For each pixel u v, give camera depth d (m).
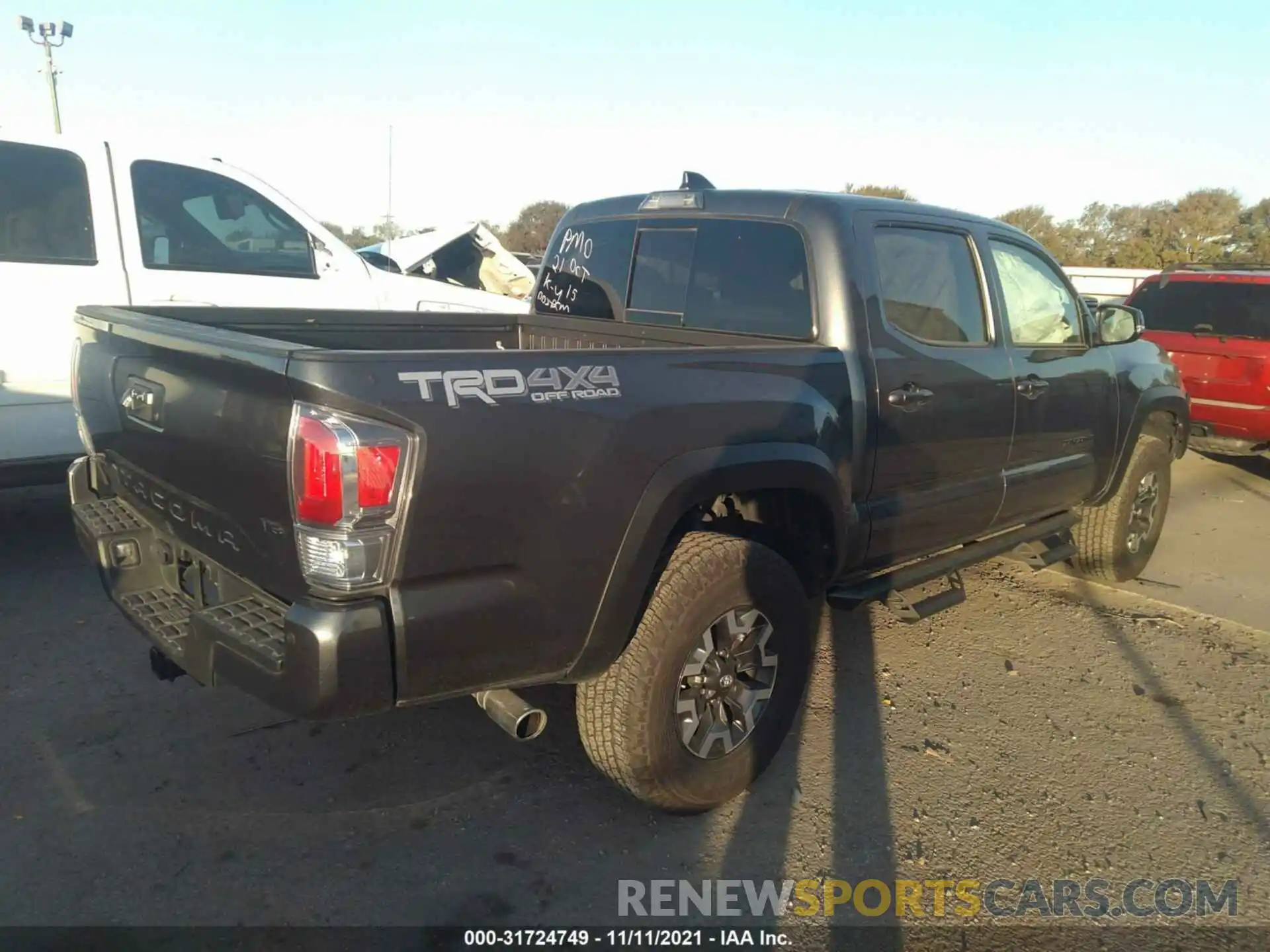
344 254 6.27
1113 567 5.47
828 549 3.43
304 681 2.21
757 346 3.21
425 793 3.19
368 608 2.23
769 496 3.38
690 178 4.23
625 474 2.62
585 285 4.60
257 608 2.51
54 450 5.14
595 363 2.62
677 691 2.88
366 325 4.22
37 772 3.21
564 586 2.54
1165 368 5.50
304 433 2.15
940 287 3.93
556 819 3.08
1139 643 4.71
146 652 4.14
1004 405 4.15
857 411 3.45
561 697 3.91
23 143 5.02
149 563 3.04
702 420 2.83
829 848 3.00
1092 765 3.54
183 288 5.53
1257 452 7.95
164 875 2.74
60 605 4.61
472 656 2.42
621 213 4.43
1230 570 6.05
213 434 2.46
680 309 4.09
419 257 10.02
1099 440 4.91
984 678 4.23
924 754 3.56
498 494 2.37
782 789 3.30
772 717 3.21
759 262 3.75
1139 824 3.19
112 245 5.27
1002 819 3.18
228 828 2.96
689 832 3.05
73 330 5.12
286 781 3.23
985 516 4.29
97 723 3.54
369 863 2.84
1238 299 8.02
